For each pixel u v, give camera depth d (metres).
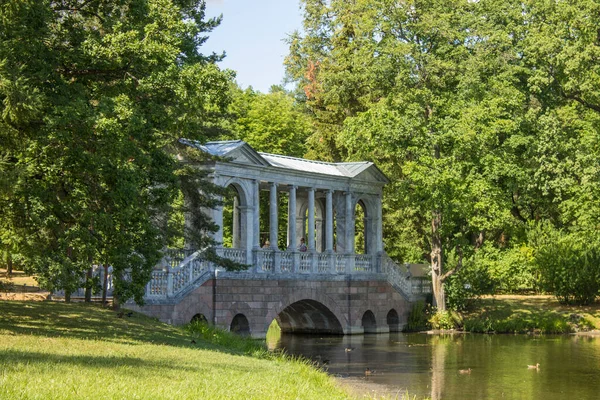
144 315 38.47
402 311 58.31
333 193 55.50
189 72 29.53
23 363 18.27
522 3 59.03
